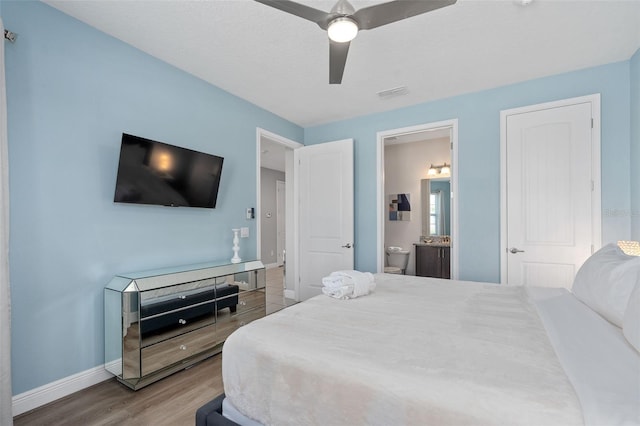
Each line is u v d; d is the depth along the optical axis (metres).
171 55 2.62
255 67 2.83
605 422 0.73
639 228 2.50
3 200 1.63
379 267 3.93
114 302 2.18
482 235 3.29
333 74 2.14
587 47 2.50
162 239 2.68
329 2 1.98
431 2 1.42
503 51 2.56
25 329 1.88
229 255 3.34
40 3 1.96
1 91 1.65
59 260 2.04
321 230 4.21
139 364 2.12
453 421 0.86
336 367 1.08
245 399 1.26
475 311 1.66
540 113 3.03
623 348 1.07
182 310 2.45
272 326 1.45
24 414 1.83
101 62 2.28
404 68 2.85
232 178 3.39
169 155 2.63
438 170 5.20
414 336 1.32
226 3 2.00
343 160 4.05
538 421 0.78
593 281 1.56
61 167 2.05
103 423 1.75
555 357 1.09
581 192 2.85
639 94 2.50
